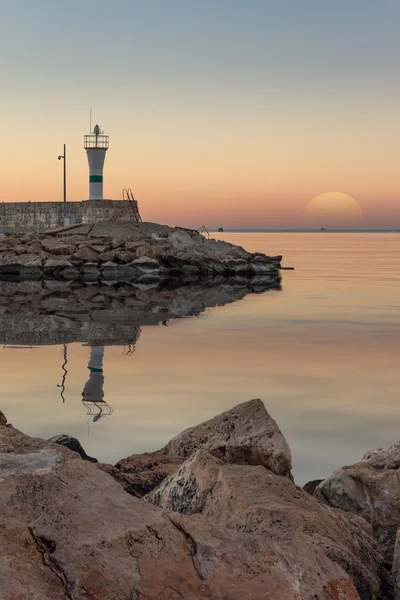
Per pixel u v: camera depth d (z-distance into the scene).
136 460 8.62
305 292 40.28
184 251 54.81
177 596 4.29
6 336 22.97
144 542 4.66
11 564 4.23
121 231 61.97
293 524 5.57
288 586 4.44
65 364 18.22
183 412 13.22
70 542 4.54
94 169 67.69
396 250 114.62
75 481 5.29
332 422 12.52
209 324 26.59
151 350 20.61
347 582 4.75
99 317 28.27
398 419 12.76
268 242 164.88
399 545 5.84
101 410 13.31
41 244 54.34
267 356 19.70
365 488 7.28
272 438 7.84
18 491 5.01
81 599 4.14
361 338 23.25
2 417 9.70
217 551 4.70
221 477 6.36
